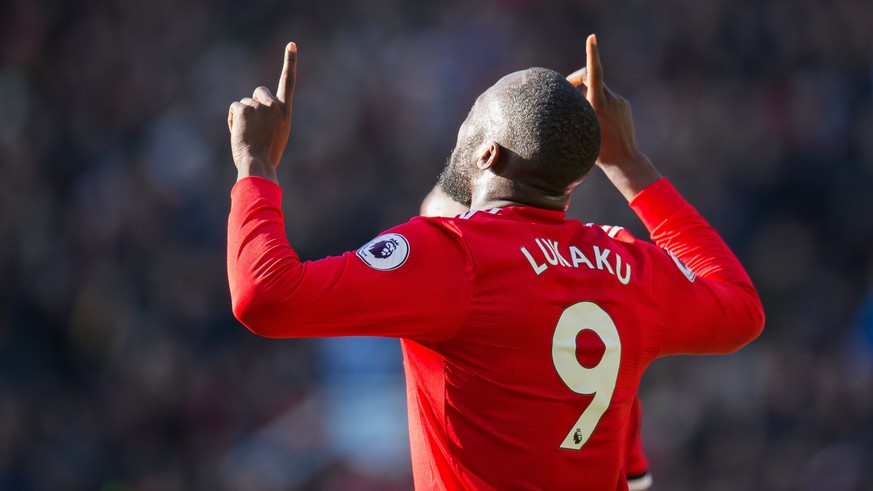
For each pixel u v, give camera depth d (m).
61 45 48.44
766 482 34.44
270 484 33.50
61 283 39.03
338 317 7.37
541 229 8.10
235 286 7.34
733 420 35.41
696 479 34.47
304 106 44.62
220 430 34.72
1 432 33.25
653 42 49.47
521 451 7.70
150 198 40.84
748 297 9.06
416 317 7.54
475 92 47.16
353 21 49.34
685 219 9.52
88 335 37.56
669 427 35.09
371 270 7.48
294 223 40.62
